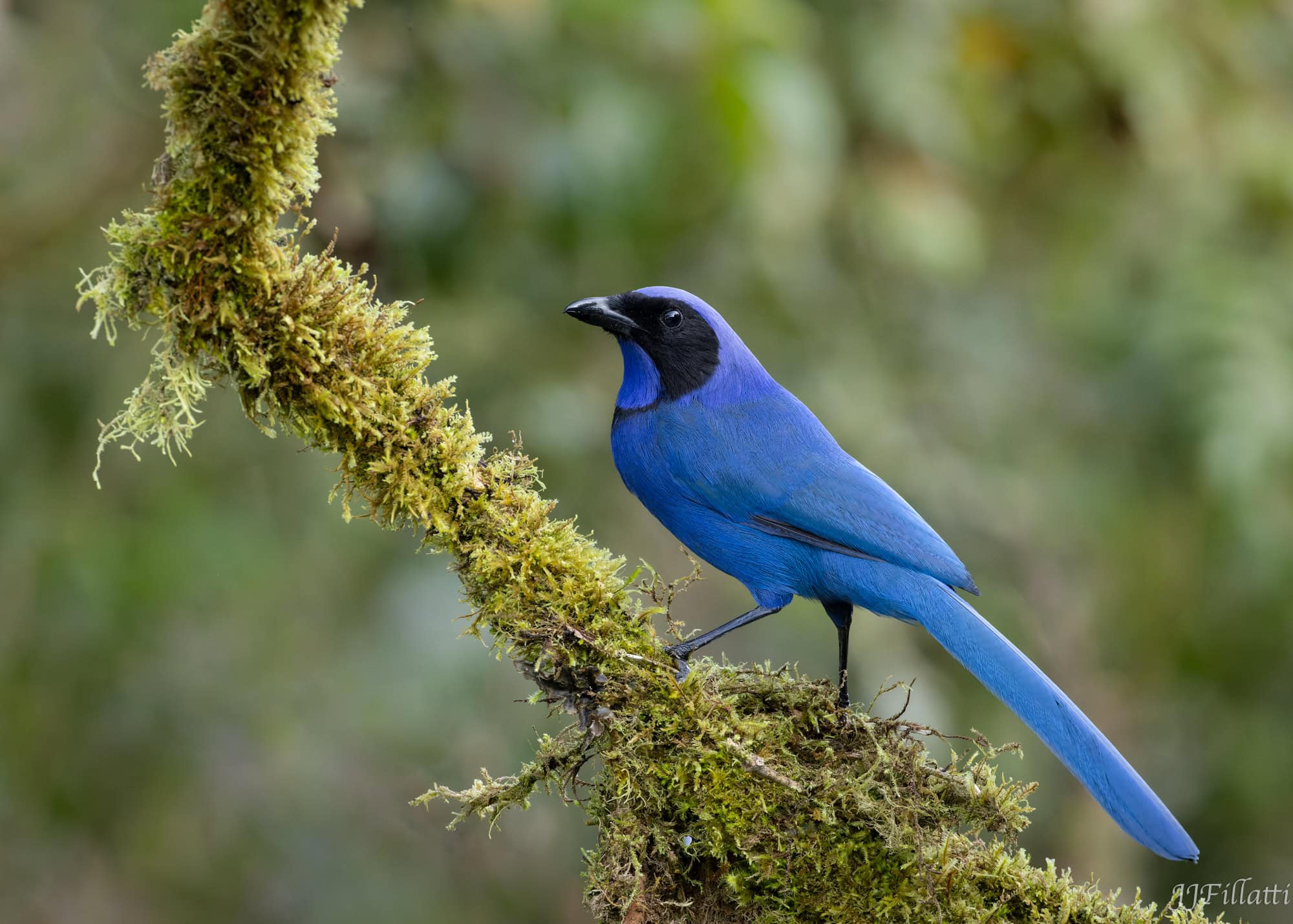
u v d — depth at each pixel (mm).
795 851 6137
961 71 12398
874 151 11945
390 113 10273
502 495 6363
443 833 13211
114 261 5891
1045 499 13539
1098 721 13898
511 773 11867
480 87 10320
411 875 13062
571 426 11102
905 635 11867
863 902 6148
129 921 12742
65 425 11469
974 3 12438
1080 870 13500
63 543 11375
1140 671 14062
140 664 12039
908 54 11875
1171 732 14547
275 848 12906
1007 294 14062
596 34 10273
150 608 11602
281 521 11828
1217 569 13445
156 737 12250
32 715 11914
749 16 9984
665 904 6227
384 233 10312
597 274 11359
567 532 6410
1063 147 13289
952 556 7957
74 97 11773
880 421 12117
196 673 12102
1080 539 13727
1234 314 12656
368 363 6219
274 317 6020
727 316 11828
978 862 6172
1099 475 13742
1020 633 13094
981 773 6383
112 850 12711
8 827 12500
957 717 11820
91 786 12336
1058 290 13859
